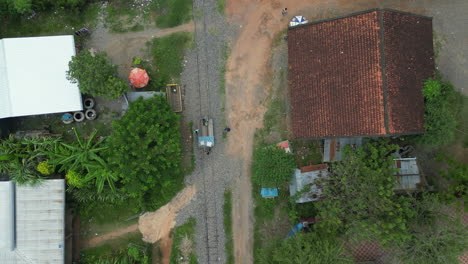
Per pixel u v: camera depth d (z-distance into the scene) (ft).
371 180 52.75
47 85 61.77
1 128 63.57
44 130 66.03
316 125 57.21
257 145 67.77
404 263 56.03
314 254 52.95
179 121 67.51
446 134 55.93
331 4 67.41
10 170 61.46
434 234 50.93
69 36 62.44
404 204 52.16
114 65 65.10
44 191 62.34
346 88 54.08
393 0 66.49
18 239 62.08
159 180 58.44
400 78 53.06
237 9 67.87
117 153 53.16
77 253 67.10
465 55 65.72
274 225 67.05
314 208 65.46
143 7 68.03
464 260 63.36
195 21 67.82
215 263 67.21
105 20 67.82
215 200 67.62
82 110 65.77
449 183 64.18
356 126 53.26
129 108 59.93
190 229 67.56
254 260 67.10
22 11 63.62
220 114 67.87
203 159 67.72
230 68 67.87
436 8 66.13
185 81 67.77
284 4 67.72
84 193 63.77
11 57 61.31
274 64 67.77
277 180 60.75
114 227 67.77
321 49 56.54
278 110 67.67
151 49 67.82
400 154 64.28
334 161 62.49
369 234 52.85
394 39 52.85
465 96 65.51
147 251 66.64
